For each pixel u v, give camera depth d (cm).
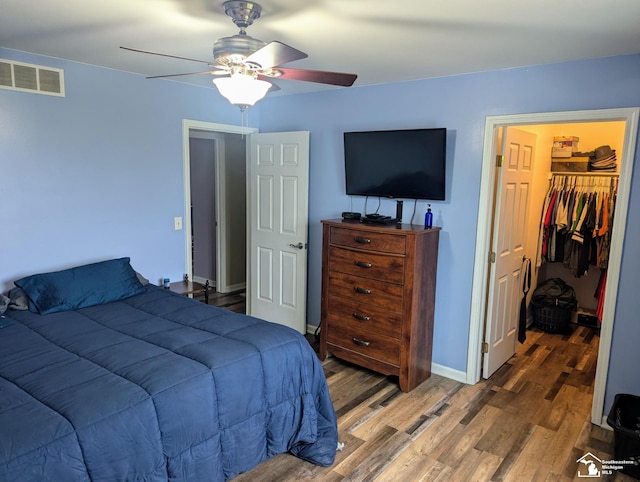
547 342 435
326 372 360
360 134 361
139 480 178
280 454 253
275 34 238
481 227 326
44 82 309
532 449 262
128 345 227
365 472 238
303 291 430
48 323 260
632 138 258
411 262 312
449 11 200
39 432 155
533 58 275
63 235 331
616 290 272
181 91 392
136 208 373
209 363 210
